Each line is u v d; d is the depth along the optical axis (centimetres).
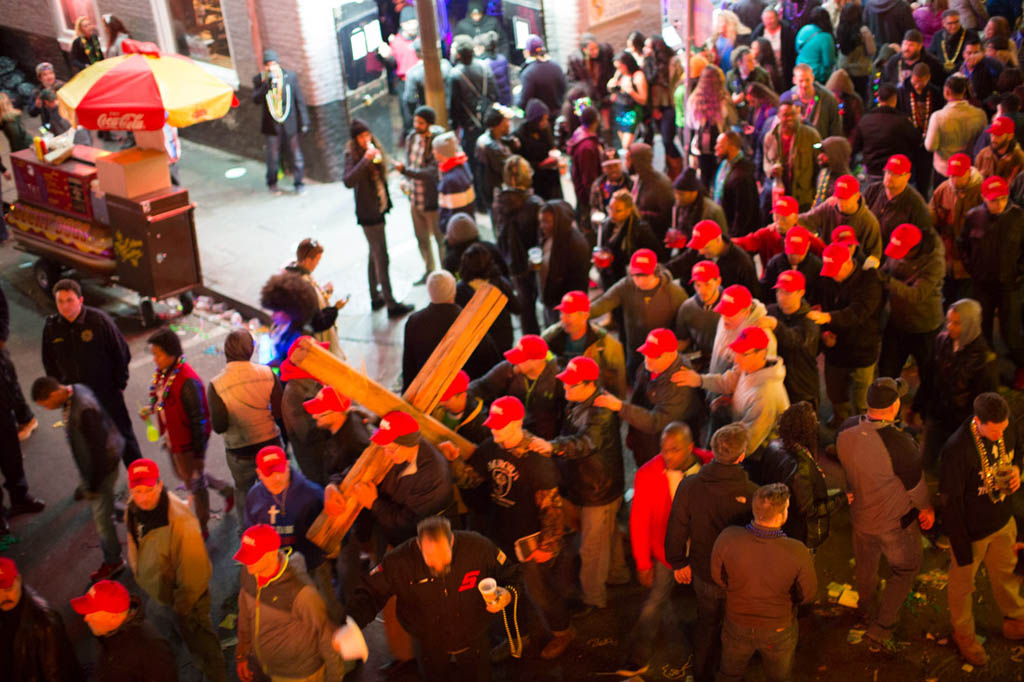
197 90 998
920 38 1171
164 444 737
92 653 657
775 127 982
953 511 564
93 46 1606
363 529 633
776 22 1309
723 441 538
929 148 1016
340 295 1107
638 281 734
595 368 595
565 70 1484
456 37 1384
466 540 532
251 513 594
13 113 1331
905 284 765
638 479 596
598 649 630
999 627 623
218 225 1297
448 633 538
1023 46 1305
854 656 609
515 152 1080
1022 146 991
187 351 1030
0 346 846
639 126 1273
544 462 579
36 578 732
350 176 988
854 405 785
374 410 580
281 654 517
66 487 835
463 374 615
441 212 998
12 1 1831
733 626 536
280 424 762
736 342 602
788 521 558
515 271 888
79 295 755
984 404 544
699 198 835
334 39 1355
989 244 798
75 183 1063
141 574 589
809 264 739
